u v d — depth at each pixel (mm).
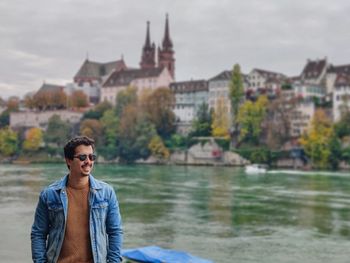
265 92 196250
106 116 199625
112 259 7293
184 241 30438
